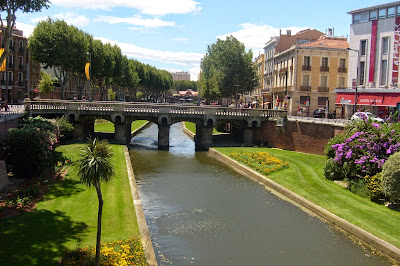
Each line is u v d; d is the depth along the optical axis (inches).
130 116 1898.4
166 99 6879.9
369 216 823.1
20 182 921.5
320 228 806.5
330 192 1017.5
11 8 992.2
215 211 917.2
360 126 1077.8
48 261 520.4
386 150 981.2
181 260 652.7
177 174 1316.4
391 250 658.2
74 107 1825.8
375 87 1862.7
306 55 2411.4
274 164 1389.0
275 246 719.1
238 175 1314.0
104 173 483.5
